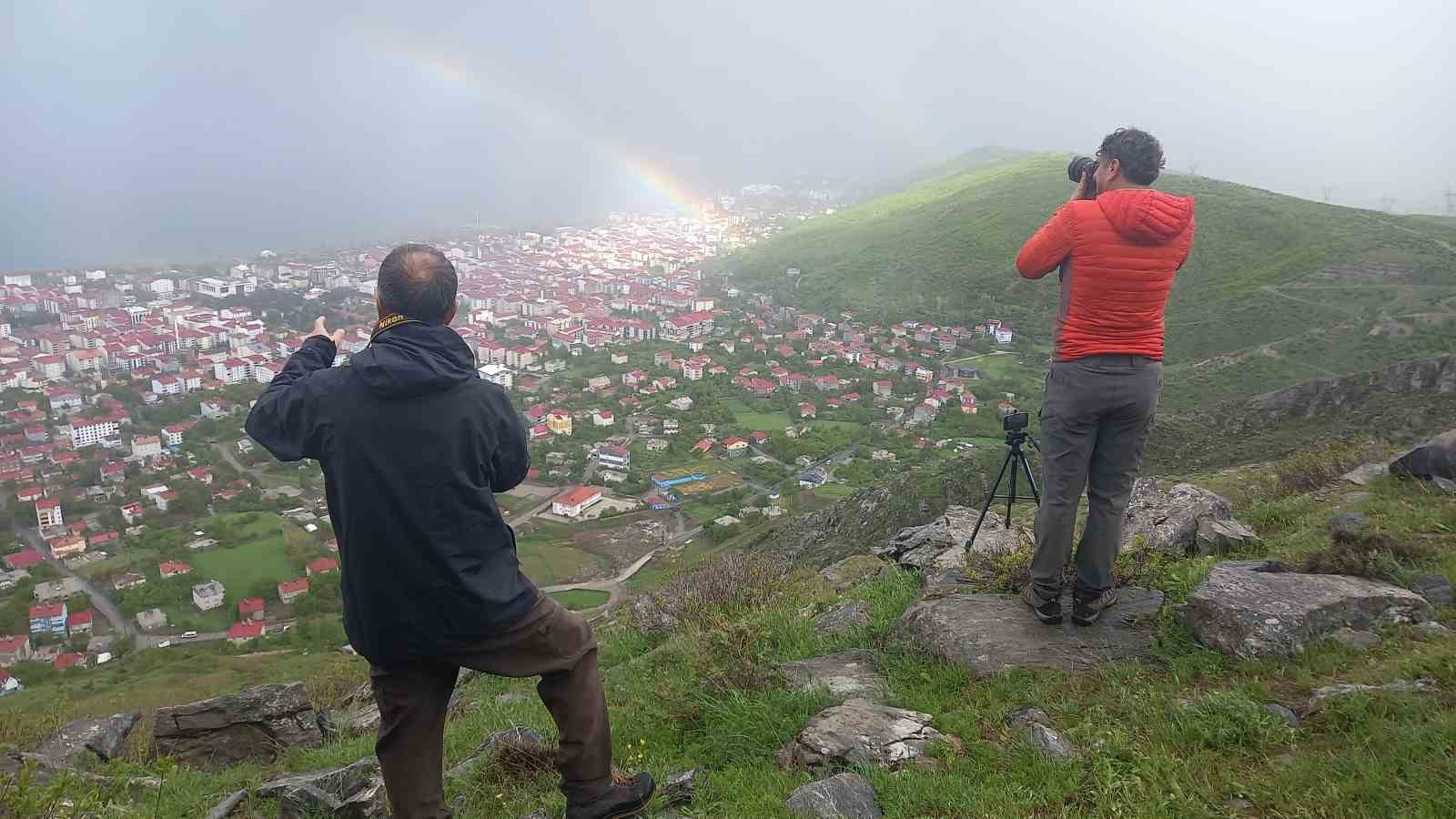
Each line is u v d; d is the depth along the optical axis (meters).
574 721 2.59
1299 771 2.66
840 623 5.60
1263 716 3.04
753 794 3.29
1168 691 3.48
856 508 23.83
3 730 6.69
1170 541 5.97
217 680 29.00
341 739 6.19
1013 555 5.12
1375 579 4.39
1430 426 14.17
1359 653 3.48
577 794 2.64
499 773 3.85
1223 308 78.06
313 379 2.32
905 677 4.28
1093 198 3.88
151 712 7.15
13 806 3.38
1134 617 4.35
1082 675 3.84
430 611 2.29
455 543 2.27
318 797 4.00
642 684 5.27
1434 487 6.75
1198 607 3.90
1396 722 2.82
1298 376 59.84
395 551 2.22
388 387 2.19
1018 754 3.22
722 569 7.71
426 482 2.21
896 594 5.65
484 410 2.31
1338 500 7.18
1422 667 3.18
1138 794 2.75
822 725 3.65
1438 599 4.05
